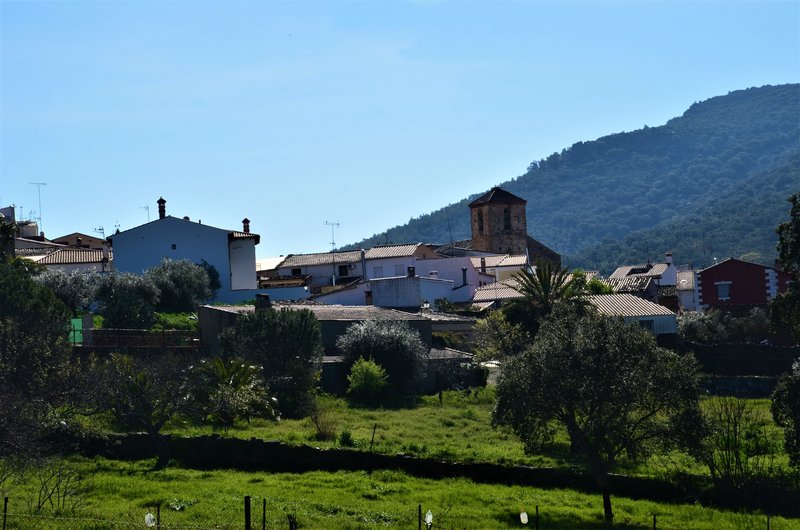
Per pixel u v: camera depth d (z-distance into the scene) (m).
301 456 48.56
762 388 77.12
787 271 71.56
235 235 111.75
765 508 44.78
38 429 40.09
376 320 78.31
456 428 61.06
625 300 91.88
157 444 48.78
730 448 48.38
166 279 93.88
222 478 45.31
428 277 122.81
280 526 35.09
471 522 38.22
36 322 57.44
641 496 46.19
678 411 43.62
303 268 134.88
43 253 122.69
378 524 37.22
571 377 43.25
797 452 46.97
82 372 51.91
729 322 102.44
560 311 47.78
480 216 165.62
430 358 78.94
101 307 83.38
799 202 69.38
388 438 55.12
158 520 32.75
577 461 49.50
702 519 41.81
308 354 68.25
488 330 83.25
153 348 67.31
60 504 37.31
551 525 39.12
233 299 106.62
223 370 59.78
